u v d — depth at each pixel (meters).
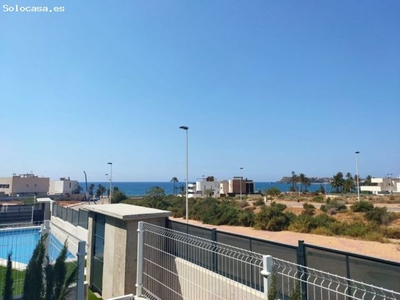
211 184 81.12
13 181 60.81
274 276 3.44
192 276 5.74
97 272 8.91
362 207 29.72
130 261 7.20
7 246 8.95
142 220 7.34
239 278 4.88
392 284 3.45
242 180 79.75
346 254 3.94
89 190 69.88
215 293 5.15
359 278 3.79
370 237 16.42
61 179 74.38
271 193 65.44
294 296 3.45
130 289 7.12
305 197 61.53
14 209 21.67
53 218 20.09
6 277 4.46
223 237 5.80
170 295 6.25
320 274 4.11
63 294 4.39
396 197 54.94
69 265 6.42
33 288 4.16
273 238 17.09
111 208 8.59
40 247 4.48
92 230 9.45
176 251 6.31
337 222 20.36
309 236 17.80
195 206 28.95
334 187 79.69
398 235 16.94
